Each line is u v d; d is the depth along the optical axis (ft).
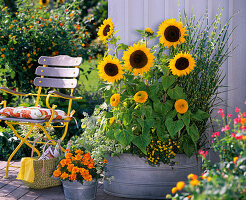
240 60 11.65
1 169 13.29
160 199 9.98
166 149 9.80
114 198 10.25
